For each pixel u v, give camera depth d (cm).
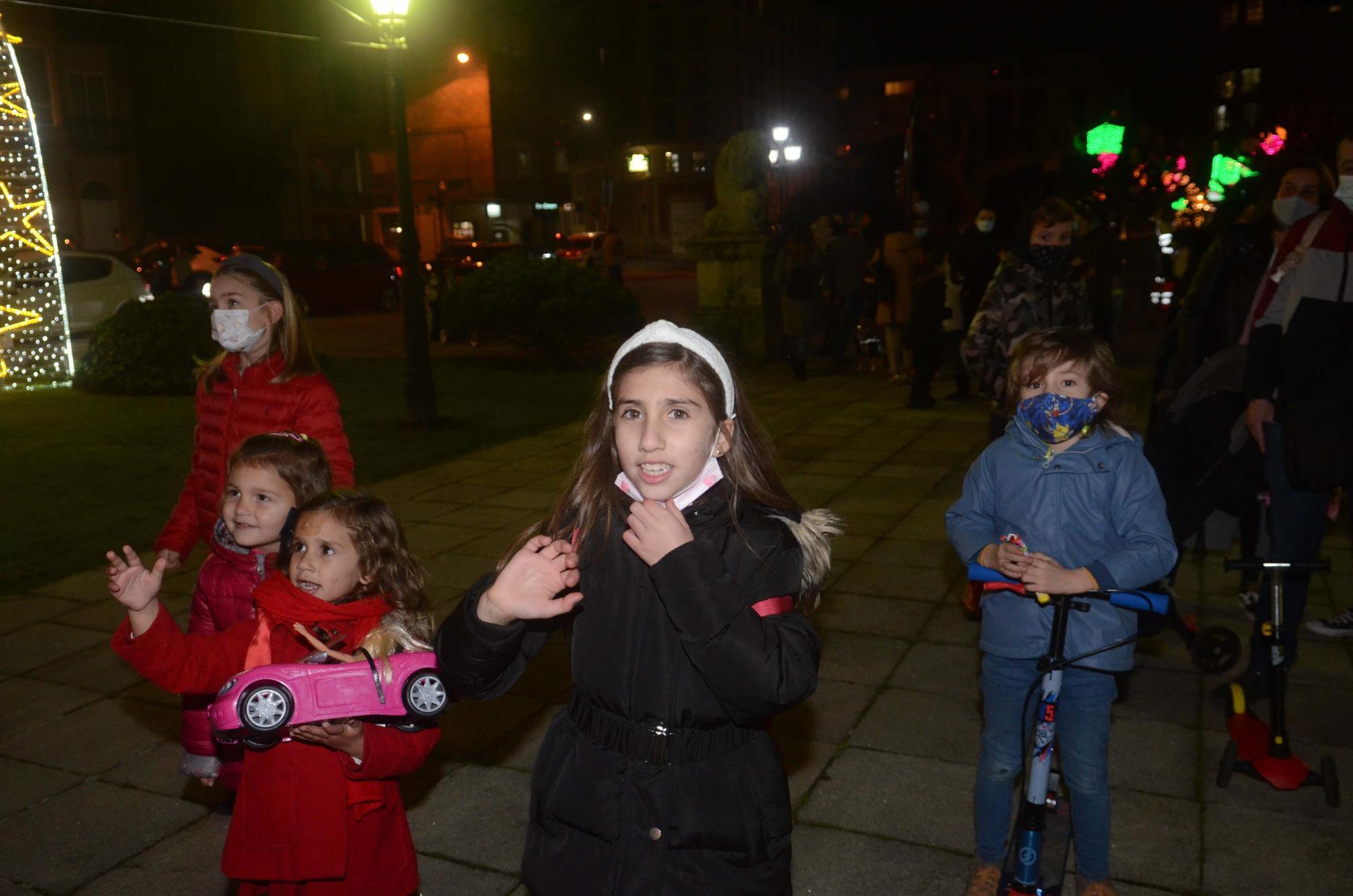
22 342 1391
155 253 2225
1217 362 399
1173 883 287
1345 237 357
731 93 7131
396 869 239
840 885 291
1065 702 261
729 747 170
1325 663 427
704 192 7050
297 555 231
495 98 4641
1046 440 258
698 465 166
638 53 7031
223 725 193
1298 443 356
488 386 1278
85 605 538
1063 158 1611
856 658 446
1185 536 409
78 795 351
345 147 4150
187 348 1266
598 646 171
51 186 3241
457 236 4716
